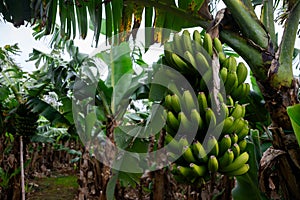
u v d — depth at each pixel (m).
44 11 1.53
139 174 2.51
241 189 1.29
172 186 2.44
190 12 1.30
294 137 1.08
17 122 4.18
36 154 6.11
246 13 1.15
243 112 1.02
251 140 1.38
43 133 4.98
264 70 1.14
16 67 4.20
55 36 3.25
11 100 4.42
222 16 1.15
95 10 1.57
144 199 3.90
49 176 7.12
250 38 1.16
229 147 0.96
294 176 1.10
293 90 1.12
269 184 1.10
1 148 4.49
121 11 1.61
